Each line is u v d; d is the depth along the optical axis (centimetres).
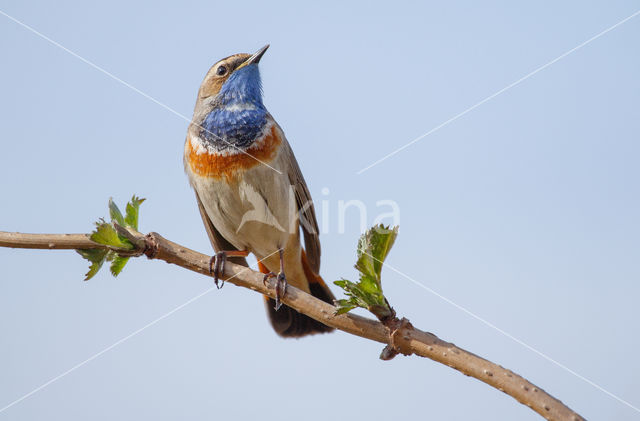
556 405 568
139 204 772
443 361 622
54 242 712
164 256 750
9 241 711
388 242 663
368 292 657
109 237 714
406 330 644
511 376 591
